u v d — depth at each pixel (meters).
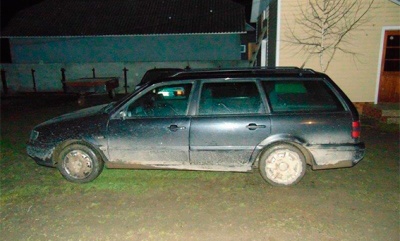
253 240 3.46
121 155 4.80
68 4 20.61
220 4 19.64
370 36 9.60
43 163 4.98
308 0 9.61
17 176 5.25
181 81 4.77
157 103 4.82
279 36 9.93
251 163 4.68
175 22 18.05
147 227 3.72
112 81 13.70
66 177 4.92
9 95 16.42
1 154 6.46
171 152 4.72
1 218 3.97
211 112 4.67
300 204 4.19
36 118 10.43
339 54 9.80
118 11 19.66
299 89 4.64
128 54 17.98
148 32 17.17
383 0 9.33
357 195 4.42
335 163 4.61
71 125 4.84
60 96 15.82
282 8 9.74
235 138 4.60
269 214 3.96
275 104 4.63
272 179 4.68
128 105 4.77
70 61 18.19
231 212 4.02
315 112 4.56
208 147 4.65
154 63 17.16
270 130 4.55
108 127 4.73
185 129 4.63
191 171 5.29
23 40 17.91
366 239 3.44
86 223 3.82
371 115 9.18
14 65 17.25
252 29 20.05
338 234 3.54
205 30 17.00
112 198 4.43
